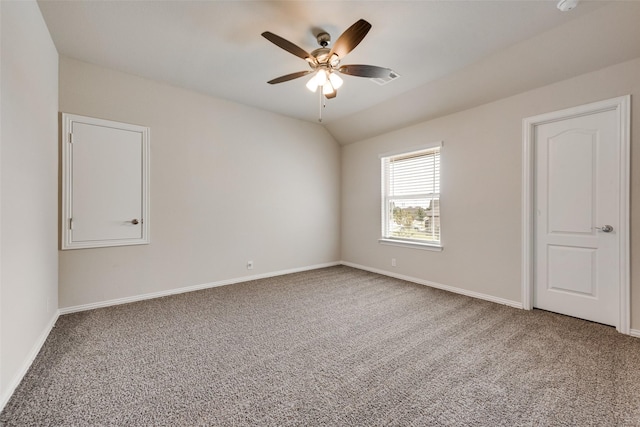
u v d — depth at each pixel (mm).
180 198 3533
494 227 3186
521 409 1494
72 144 2832
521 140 2953
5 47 1532
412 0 2020
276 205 4461
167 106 3418
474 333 2398
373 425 1393
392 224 4488
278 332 2443
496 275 3178
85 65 2902
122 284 3141
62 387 1674
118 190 3094
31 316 1944
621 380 1727
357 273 4613
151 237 3322
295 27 2336
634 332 2309
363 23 1829
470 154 3395
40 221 2141
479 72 2959
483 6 2068
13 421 1409
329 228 5188
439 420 1422
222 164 3883
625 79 2330
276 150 4441
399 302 3201
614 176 2434
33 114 1985
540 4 2035
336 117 4578
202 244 3719
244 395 1618
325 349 2146
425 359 1995
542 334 2359
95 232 2963
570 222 2697
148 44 2600
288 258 4625
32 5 1973
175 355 2055
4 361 1526
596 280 2559
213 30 2391
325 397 1602
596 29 2201
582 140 2607
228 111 3920
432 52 2676
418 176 4078
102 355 2041
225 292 3580
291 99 3885
